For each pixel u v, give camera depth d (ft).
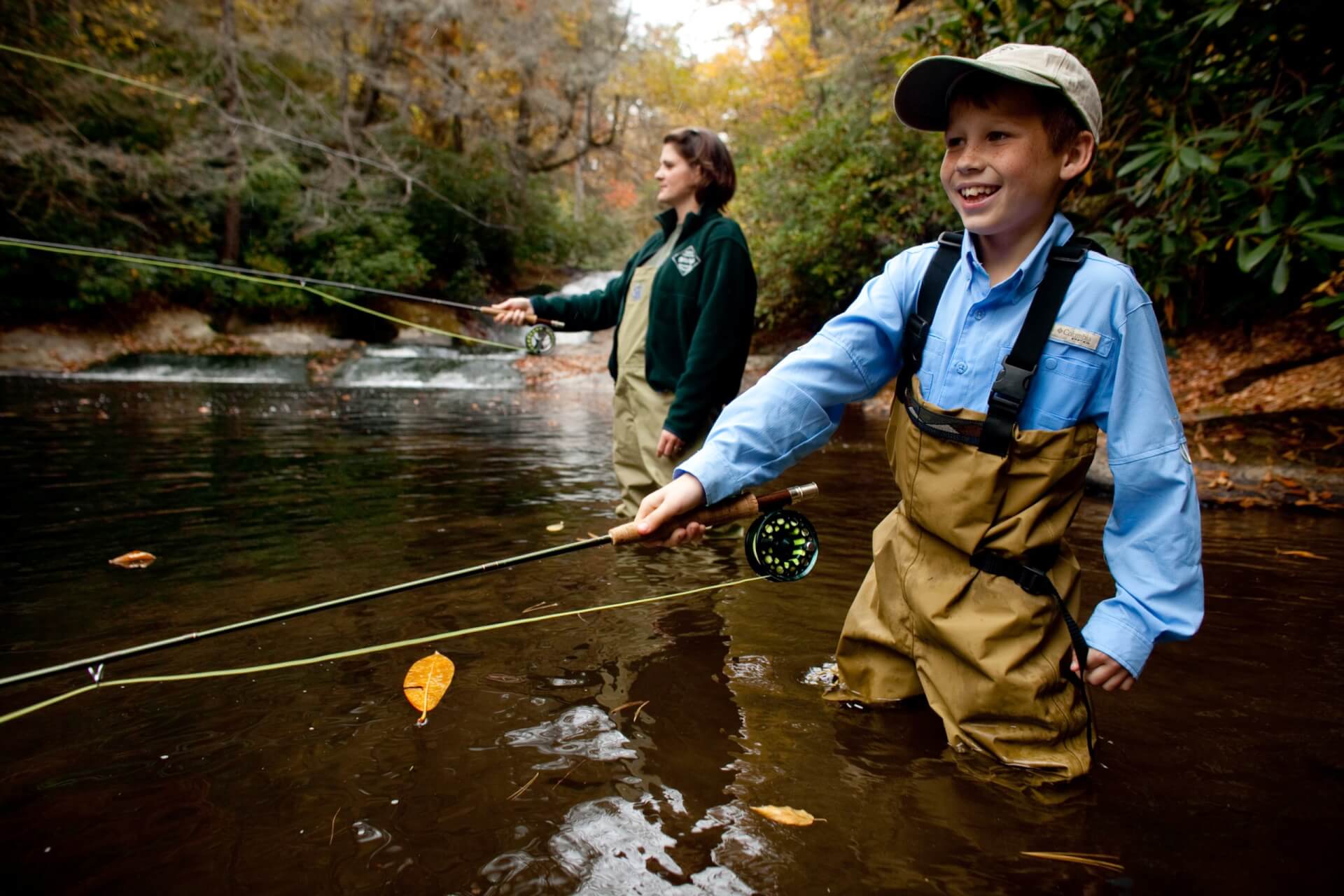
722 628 7.00
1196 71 13.07
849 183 32.99
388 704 5.46
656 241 10.23
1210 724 5.32
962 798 4.38
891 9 36.17
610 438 19.63
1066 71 4.60
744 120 59.62
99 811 4.23
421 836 4.01
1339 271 12.87
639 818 4.16
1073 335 4.66
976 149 4.75
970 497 4.86
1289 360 21.26
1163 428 4.60
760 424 5.05
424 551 9.11
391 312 50.78
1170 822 4.19
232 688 5.68
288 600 7.40
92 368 35.09
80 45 38.24
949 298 5.10
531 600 7.61
